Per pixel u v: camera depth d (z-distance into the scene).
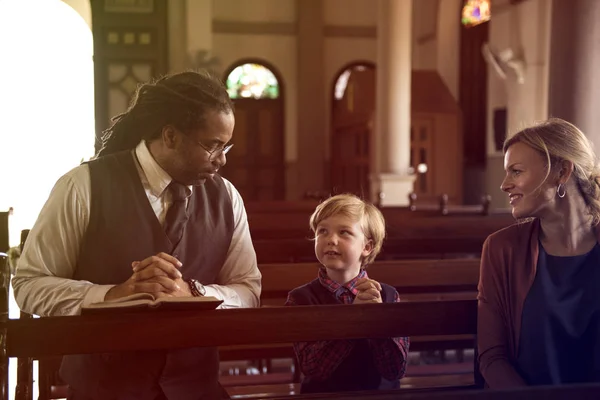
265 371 5.03
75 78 6.21
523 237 1.89
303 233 5.82
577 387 1.54
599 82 5.13
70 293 1.74
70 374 1.89
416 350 3.94
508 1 12.35
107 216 1.82
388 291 2.33
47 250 1.81
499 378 1.79
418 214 7.09
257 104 15.17
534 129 1.83
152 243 1.85
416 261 3.44
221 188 2.02
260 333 1.82
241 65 15.12
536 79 11.26
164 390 1.84
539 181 1.80
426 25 15.37
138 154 1.86
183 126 1.77
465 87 14.62
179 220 1.88
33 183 6.04
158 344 1.76
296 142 15.27
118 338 1.73
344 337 1.89
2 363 1.69
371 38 15.60
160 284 1.73
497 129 13.66
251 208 7.59
